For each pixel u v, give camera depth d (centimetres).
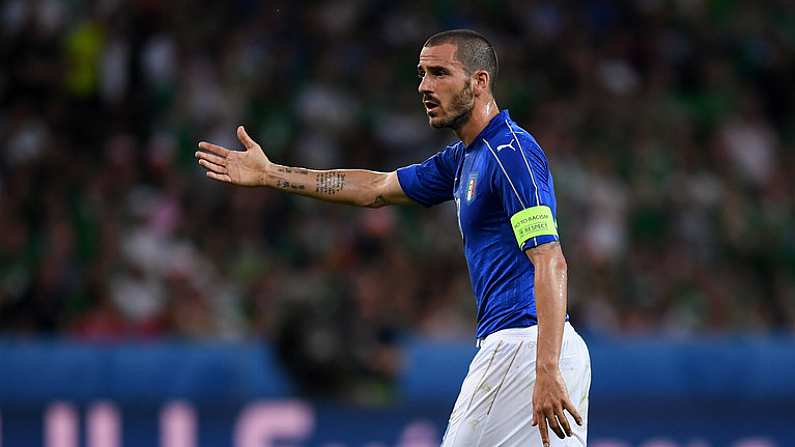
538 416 1574
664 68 5347
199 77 4497
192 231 3894
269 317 3450
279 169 1928
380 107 4684
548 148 4506
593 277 3969
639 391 3456
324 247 3759
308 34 4875
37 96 4291
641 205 4488
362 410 3203
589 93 5009
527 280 1717
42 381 3033
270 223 3978
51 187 3934
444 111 1741
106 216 3800
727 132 5088
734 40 5628
